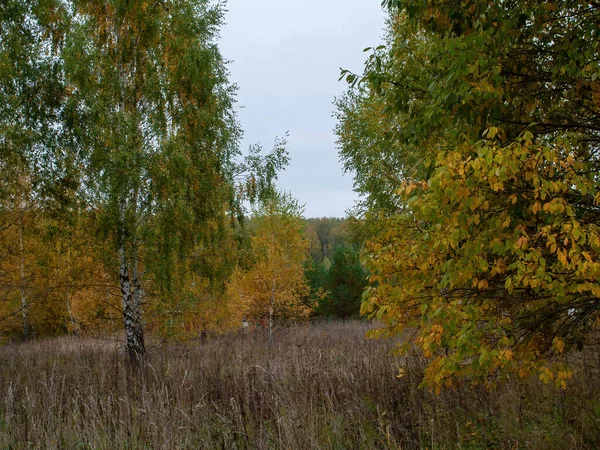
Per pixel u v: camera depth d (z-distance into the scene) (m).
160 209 10.54
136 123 10.80
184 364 8.98
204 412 5.75
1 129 10.16
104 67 11.05
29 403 5.98
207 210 11.66
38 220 11.27
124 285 11.36
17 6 10.75
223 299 15.26
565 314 4.09
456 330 3.58
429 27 4.56
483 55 4.19
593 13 4.33
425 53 4.67
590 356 5.55
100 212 10.68
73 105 10.55
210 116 11.79
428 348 3.66
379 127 12.53
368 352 8.91
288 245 21.36
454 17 4.32
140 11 11.30
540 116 4.63
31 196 11.18
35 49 11.03
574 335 4.05
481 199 3.37
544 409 5.34
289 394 6.21
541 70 4.50
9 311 20.02
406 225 4.10
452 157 3.42
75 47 10.54
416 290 3.88
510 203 3.61
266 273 20.53
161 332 12.66
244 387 6.52
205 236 11.65
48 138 10.80
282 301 21.27
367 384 6.39
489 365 3.56
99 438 5.24
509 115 4.43
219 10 12.67
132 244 10.38
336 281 29.41
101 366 8.22
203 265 12.25
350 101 15.30
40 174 10.80
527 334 4.00
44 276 12.52
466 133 4.37
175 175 10.58
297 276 21.44
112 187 10.04
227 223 12.88
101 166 10.39
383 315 4.02
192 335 14.27
